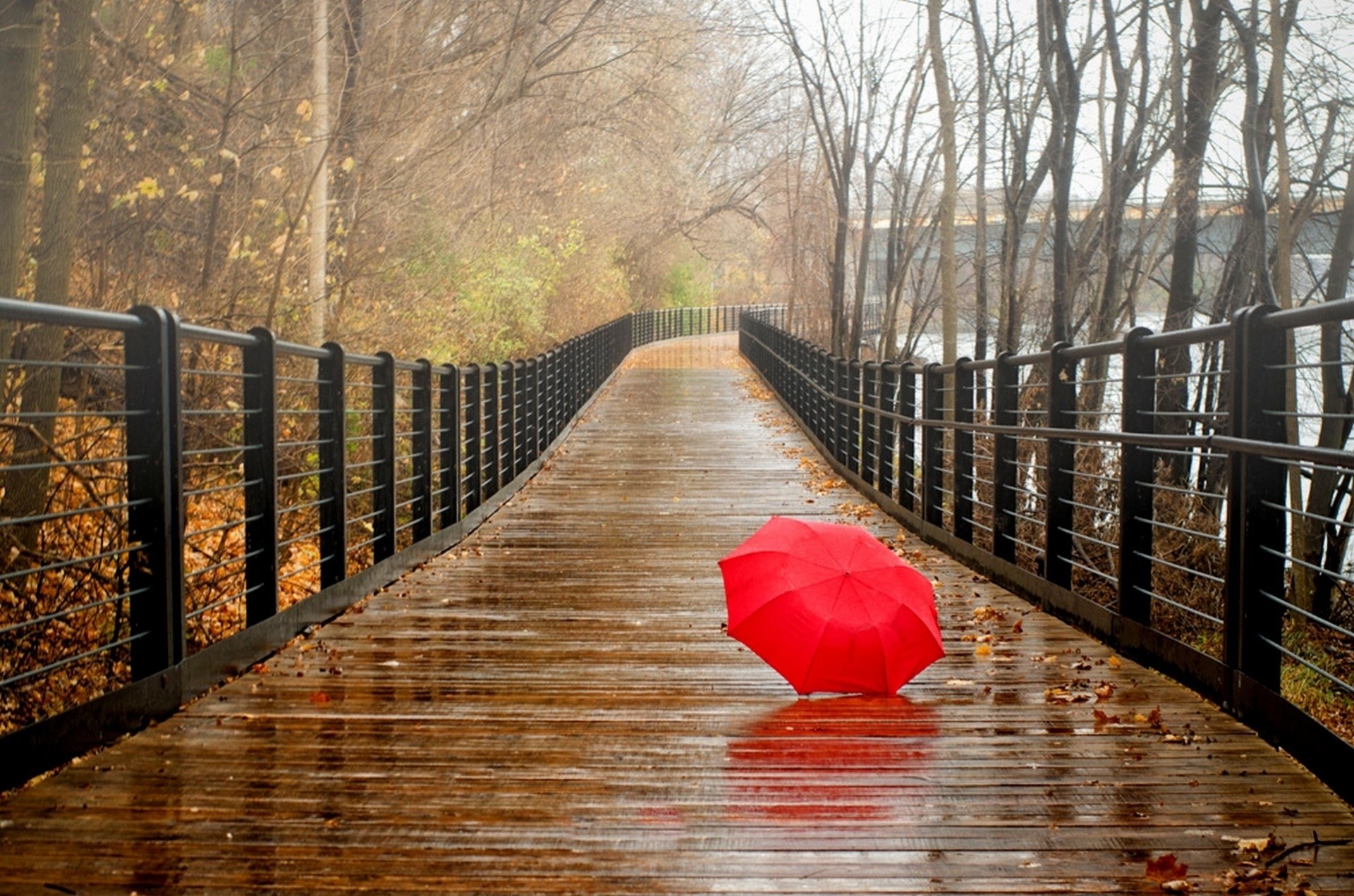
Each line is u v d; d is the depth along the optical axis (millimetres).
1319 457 4059
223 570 9734
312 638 6805
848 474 15148
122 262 12961
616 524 11695
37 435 6543
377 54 17000
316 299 13867
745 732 4922
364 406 14719
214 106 14250
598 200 37156
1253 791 4156
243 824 3824
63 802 4000
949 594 8164
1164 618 10594
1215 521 10797
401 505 9320
